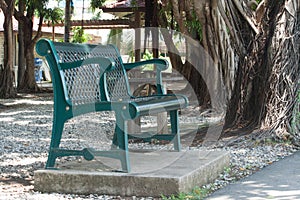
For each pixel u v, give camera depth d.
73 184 5.16
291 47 8.51
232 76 10.43
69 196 5.08
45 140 9.22
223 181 5.73
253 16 9.43
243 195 5.04
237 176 5.95
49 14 23.58
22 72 23.44
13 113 14.38
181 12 10.97
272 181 5.61
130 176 5.00
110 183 5.06
